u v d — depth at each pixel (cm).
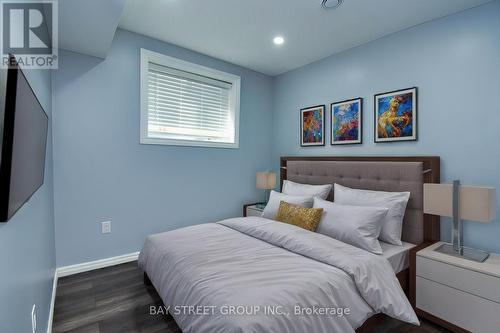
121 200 286
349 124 309
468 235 224
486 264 182
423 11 230
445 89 237
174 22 261
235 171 379
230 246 200
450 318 187
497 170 209
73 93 256
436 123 242
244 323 112
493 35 211
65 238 256
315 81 352
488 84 213
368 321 170
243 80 379
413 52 257
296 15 242
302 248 188
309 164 335
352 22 252
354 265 164
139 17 253
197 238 218
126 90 285
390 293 164
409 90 258
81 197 263
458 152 229
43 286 164
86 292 229
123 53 282
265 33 278
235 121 373
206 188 351
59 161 250
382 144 281
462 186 200
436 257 195
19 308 99
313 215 242
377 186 269
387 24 254
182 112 335
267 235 217
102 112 272
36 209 140
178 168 326
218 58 347
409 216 244
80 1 175
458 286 183
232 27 267
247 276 150
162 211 315
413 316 160
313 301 135
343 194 271
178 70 326
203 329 126
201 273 156
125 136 286
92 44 240
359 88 302
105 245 278
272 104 416
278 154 408
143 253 227
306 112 361
